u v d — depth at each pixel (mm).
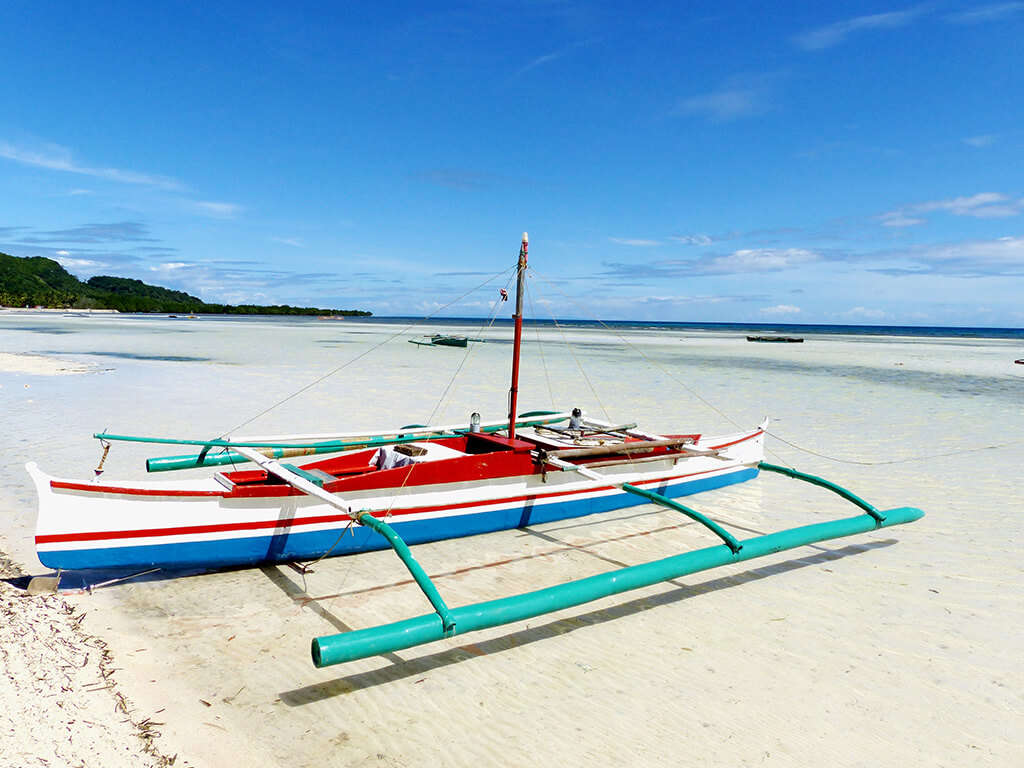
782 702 4348
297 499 6355
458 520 7328
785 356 38688
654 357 36375
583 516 8391
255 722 4008
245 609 5559
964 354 42906
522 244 8023
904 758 3791
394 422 13938
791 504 9070
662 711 4223
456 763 3684
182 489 5805
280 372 23453
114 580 6008
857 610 5773
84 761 3271
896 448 12609
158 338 44438
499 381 22344
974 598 6043
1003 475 10562
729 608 5801
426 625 4203
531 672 4695
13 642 4180
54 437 11695
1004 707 4328
